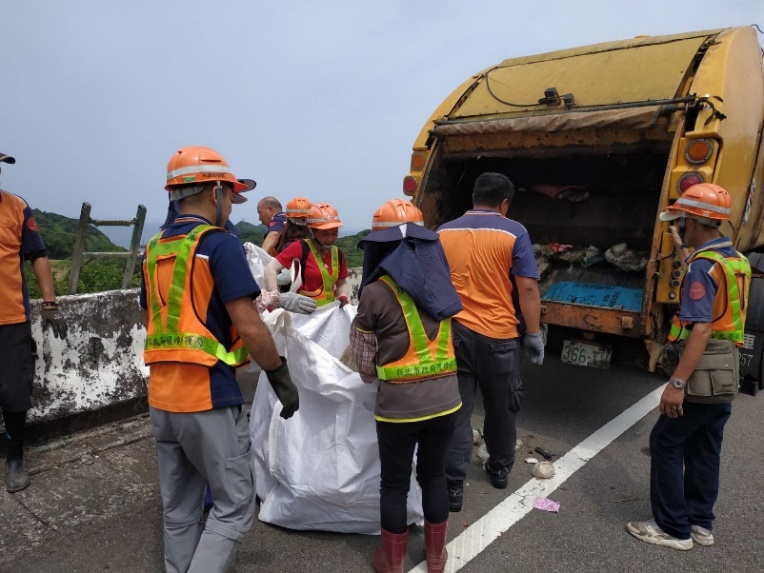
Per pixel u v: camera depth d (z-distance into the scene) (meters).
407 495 2.89
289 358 2.95
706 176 3.73
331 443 2.92
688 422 2.92
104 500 3.34
